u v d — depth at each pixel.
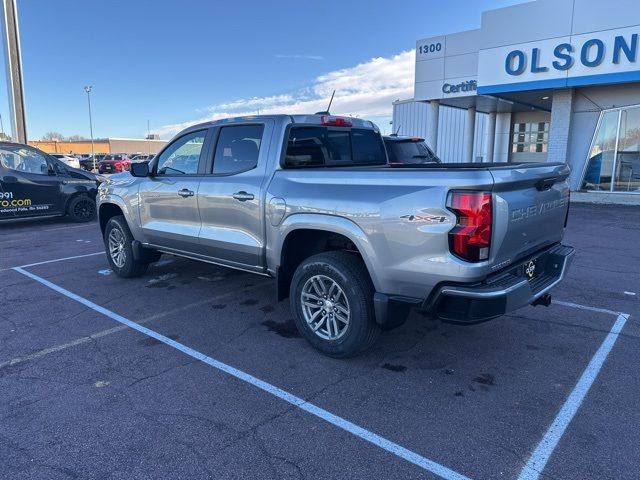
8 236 10.09
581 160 16.05
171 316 5.04
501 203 3.17
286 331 4.63
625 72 13.45
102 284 6.24
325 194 3.79
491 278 3.31
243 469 2.65
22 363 3.95
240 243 4.54
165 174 5.50
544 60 14.70
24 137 18.30
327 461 2.72
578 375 3.69
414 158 10.46
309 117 4.58
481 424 3.06
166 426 3.06
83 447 2.84
